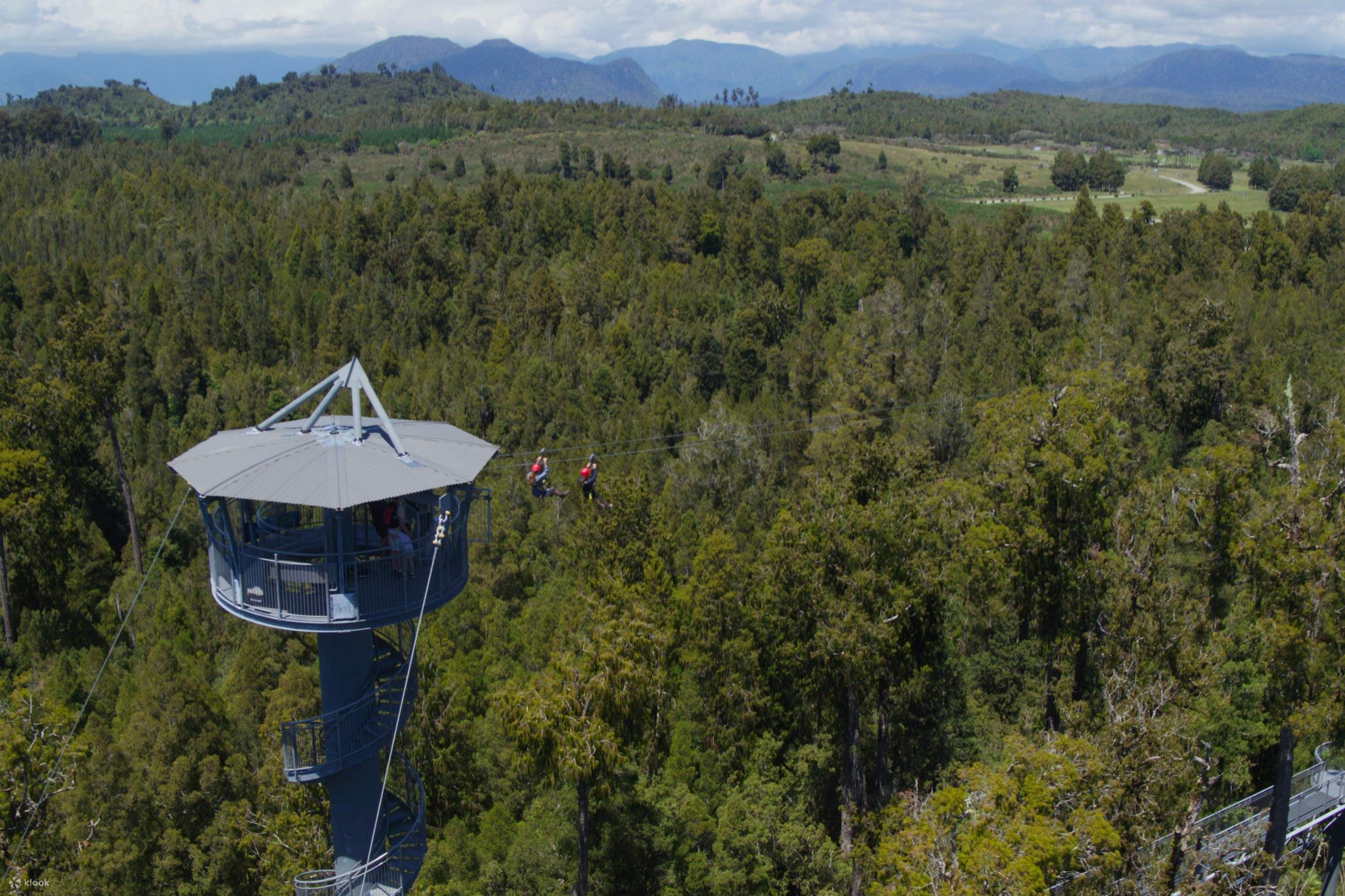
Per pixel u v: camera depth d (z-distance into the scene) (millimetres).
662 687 43406
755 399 95688
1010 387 85750
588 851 37156
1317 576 42469
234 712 44219
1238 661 46719
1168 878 29531
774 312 108375
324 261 131750
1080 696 46969
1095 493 46719
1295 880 34438
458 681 44719
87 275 115500
